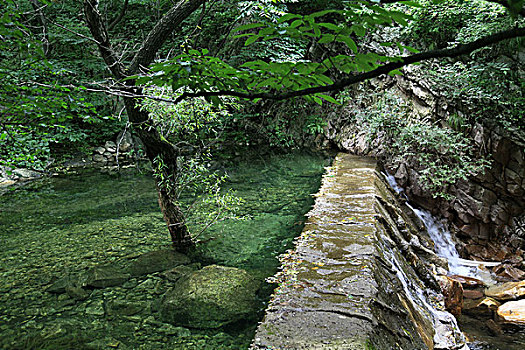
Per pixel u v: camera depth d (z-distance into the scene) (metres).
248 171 9.02
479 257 6.47
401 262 4.46
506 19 6.25
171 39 10.66
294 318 2.66
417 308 3.73
